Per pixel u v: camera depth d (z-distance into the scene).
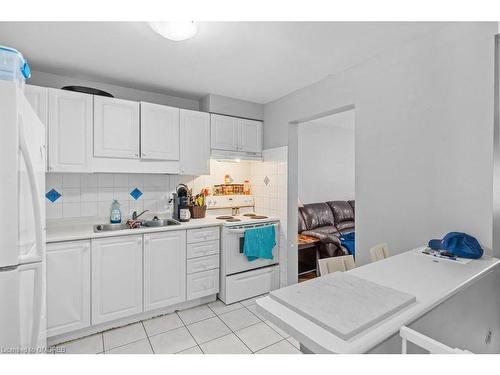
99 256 2.12
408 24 1.65
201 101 3.12
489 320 1.29
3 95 1.15
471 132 1.52
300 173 4.63
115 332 2.17
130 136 2.48
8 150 1.16
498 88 1.43
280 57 2.09
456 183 1.58
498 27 1.41
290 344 2.01
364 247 2.12
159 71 2.37
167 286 2.44
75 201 2.49
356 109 2.20
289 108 2.93
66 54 2.05
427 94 1.72
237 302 2.74
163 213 2.96
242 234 2.78
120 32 1.75
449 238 1.46
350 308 0.85
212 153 2.94
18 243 1.20
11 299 1.19
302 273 3.58
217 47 1.95
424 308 0.88
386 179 1.96
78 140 2.23
